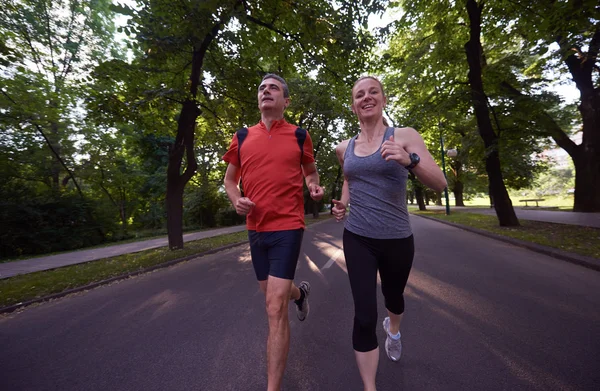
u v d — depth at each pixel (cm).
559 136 1254
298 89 1509
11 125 1245
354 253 173
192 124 916
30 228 1266
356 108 188
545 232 816
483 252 640
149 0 656
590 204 1359
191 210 2212
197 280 529
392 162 168
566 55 823
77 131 1594
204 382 208
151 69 766
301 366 220
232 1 645
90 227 1515
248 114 1010
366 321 157
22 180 1439
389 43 1316
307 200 2573
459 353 228
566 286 386
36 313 404
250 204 175
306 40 783
